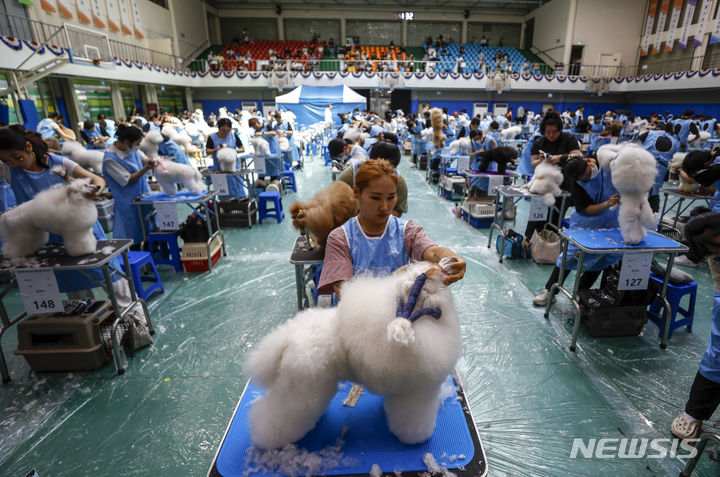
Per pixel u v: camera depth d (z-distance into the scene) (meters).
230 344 2.79
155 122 10.93
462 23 25.17
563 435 2.00
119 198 3.76
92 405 2.22
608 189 2.88
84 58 11.45
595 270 3.01
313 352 1.10
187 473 1.79
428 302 1.03
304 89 16.20
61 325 2.41
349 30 25.27
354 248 1.47
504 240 4.22
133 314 2.72
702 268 4.00
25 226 2.17
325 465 1.23
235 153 5.01
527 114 17.94
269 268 4.11
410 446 1.30
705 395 1.84
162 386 2.37
